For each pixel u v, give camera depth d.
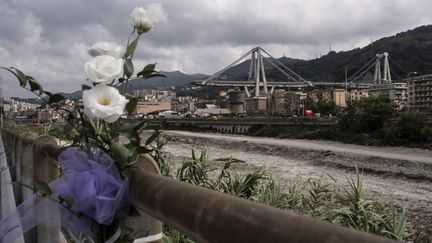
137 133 1.63
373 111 73.31
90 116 1.48
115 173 1.59
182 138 82.94
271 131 95.12
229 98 173.00
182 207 1.12
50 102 1.78
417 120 66.62
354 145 69.62
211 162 6.64
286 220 0.83
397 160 47.84
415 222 18.06
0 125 11.16
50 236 2.50
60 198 1.67
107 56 1.47
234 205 0.97
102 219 1.59
